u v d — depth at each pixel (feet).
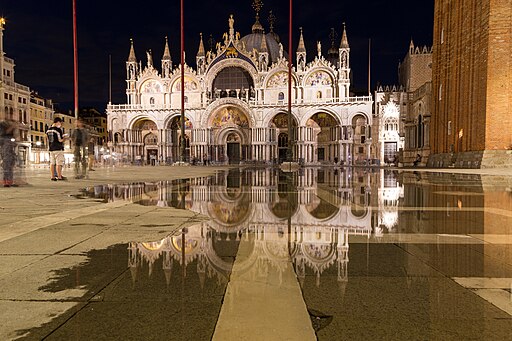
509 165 95.35
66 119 327.47
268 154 251.19
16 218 20.49
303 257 12.49
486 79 98.89
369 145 242.37
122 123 270.26
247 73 265.34
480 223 19.15
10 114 42.50
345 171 106.93
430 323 7.50
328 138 266.77
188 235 15.98
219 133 265.34
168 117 265.54
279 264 11.66
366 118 240.94
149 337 6.89
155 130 281.74
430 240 15.21
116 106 271.90
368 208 24.80
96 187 42.32
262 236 15.79
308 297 8.89
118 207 25.16
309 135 256.73
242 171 103.24
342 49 247.09
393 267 11.37
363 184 49.29
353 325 7.40
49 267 11.30
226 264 11.64
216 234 16.20
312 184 49.55
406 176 72.90
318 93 254.88
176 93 271.90
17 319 7.68
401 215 21.86
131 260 12.09
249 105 250.16
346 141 243.60
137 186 44.06
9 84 228.63
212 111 256.52
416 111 191.72
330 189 40.73
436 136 144.66
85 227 17.83
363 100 240.12
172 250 13.41
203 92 266.36
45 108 286.25
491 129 98.48
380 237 15.69
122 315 7.86
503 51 97.04
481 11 102.89
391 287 9.61
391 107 260.42
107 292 9.18
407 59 261.24
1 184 42.70
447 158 127.95
